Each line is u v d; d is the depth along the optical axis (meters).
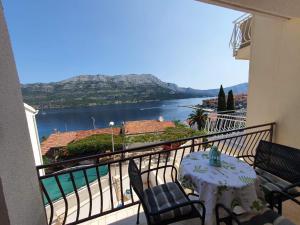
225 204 1.49
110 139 22.81
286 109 2.83
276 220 1.47
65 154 20.98
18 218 1.14
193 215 1.55
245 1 2.02
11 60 1.16
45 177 1.58
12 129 1.13
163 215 1.53
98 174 1.88
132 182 1.47
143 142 19.52
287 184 1.95
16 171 1.15
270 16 2.49
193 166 1.83
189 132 19.30
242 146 3.53
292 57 2.70
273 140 3.07
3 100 1.05
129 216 2.17
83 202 6.60
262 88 3.28
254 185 1.57
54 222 4.22
